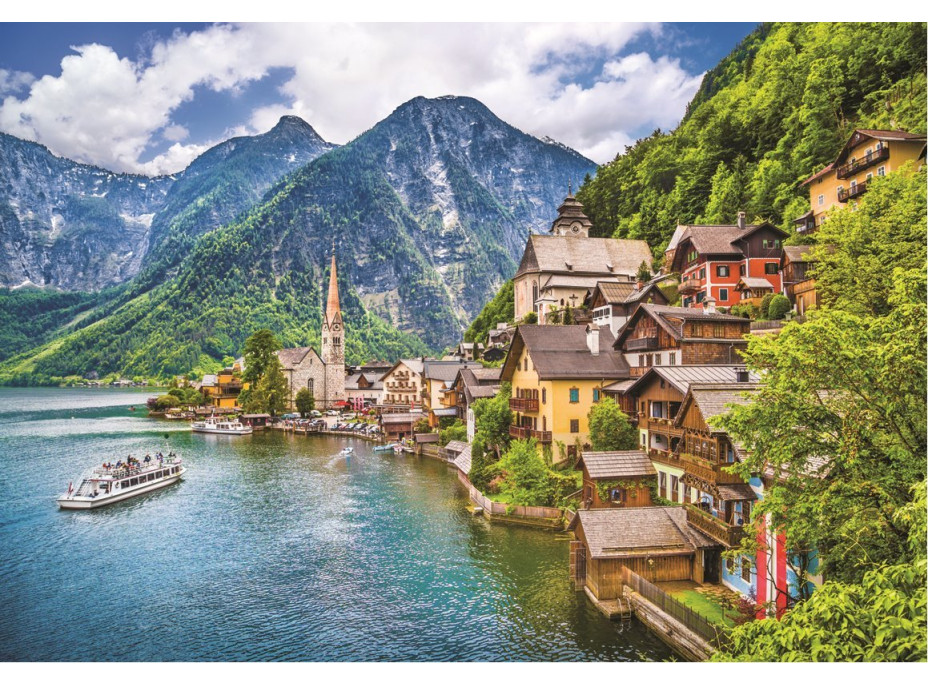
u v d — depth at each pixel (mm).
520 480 48938
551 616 30609
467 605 32469
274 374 131875
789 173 91188
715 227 77875
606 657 26578
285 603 33625
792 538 19859
